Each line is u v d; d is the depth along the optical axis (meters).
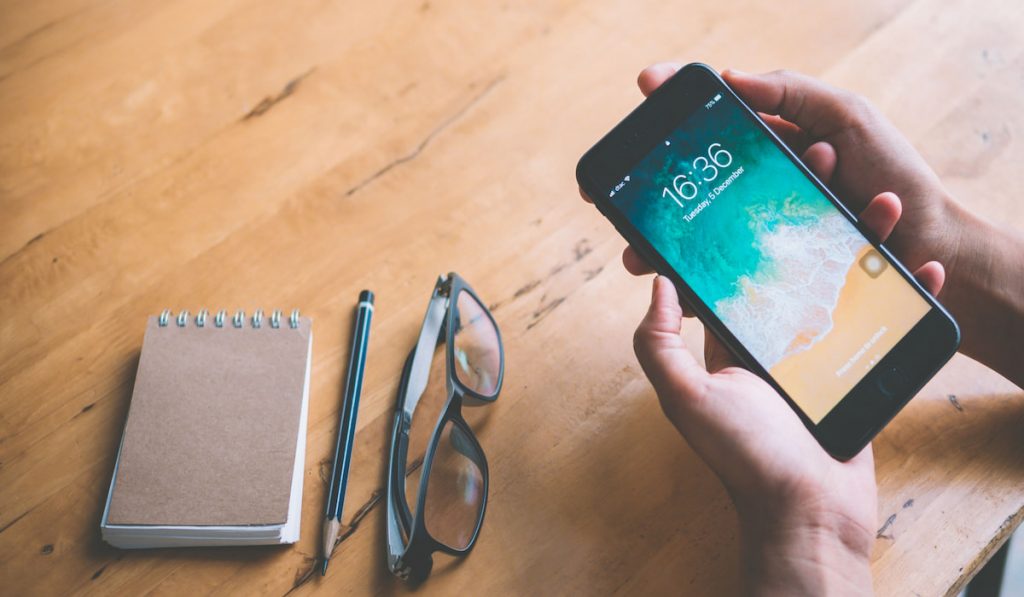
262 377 0.72
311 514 0.70
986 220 0.74
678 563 0.68
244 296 0.79
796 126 0.82
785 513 0.62
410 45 0.90
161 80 0.88
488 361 0.75
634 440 0.73
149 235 0.81
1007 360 0.74
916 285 0.66
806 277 0.66
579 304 0.79
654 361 0.64
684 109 0.68
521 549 0.69
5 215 0.82
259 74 0.89
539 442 0.73
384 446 0.73
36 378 0.75
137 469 0.67
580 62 0.89
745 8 0.92
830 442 0.64
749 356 0.65
